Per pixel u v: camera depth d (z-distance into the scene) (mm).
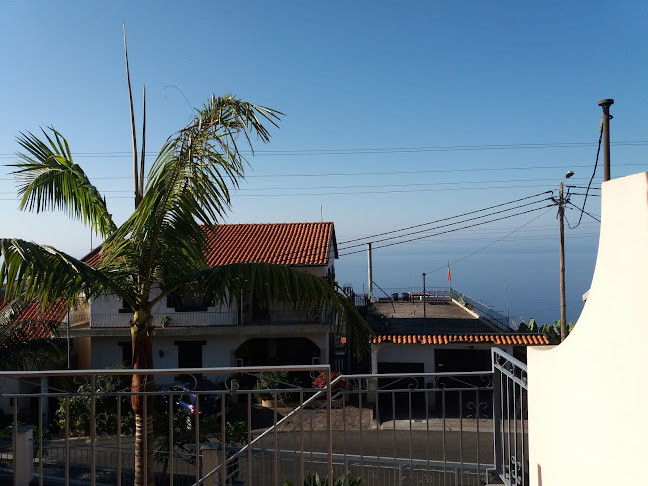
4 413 15438
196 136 5660
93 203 6750
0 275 4637
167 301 20109
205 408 16172
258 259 21312
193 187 5875
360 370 22031
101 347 20062
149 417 5609
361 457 5043
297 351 21547
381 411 17391
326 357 20094
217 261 21422
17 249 4586
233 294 5355
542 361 3812
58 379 16141
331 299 5520
